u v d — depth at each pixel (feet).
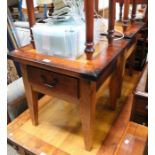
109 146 3.17
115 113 4.00
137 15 5.20
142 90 2.80
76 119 3.87
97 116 3.91
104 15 4.99
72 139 3.38
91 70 2.37
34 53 2.97
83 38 2.74
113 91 3.86
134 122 3.39
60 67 2.49
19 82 4.25
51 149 3.18
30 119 3.86
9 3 5.79
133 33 3.78
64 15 2.89
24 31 5.23
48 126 3.69
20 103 4.25
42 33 2.74
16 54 2.95
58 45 2.70
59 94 2.87
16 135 3.47
